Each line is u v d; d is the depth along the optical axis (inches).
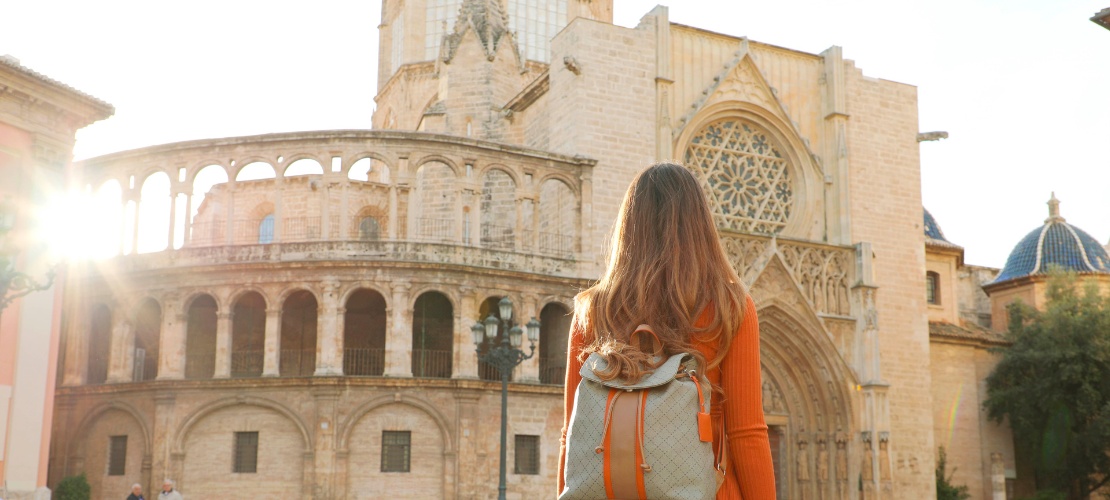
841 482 2336.4
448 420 1948.8
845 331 2399.1
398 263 1988.2
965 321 2920.8
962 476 2630.4
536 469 2012.8
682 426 141.0
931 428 2460.6
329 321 1971.0
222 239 2551.7
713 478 142.9
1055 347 2566.4
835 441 2356.1
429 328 2138.3
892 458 2381.9
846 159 2490.2
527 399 2030.0
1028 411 2593.5
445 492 1921.8
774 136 2475.4
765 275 2330.2
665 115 2308.1
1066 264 3048.7
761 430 154.1
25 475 1571.1
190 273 2030.0
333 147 2047.2
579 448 143.9
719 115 2411.4
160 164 2105.1
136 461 1978.3
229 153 2075.5
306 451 1902.1
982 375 2726.4
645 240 161.3
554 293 2114.9
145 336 2174.0
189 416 1952.5
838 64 2529.5
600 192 2217.0
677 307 152.8
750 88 2445.9
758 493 152.7
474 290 2032.5
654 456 138.9
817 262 2402.8
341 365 1957.4
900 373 2454.5
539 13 3400.6
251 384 1943.9
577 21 2265.0
